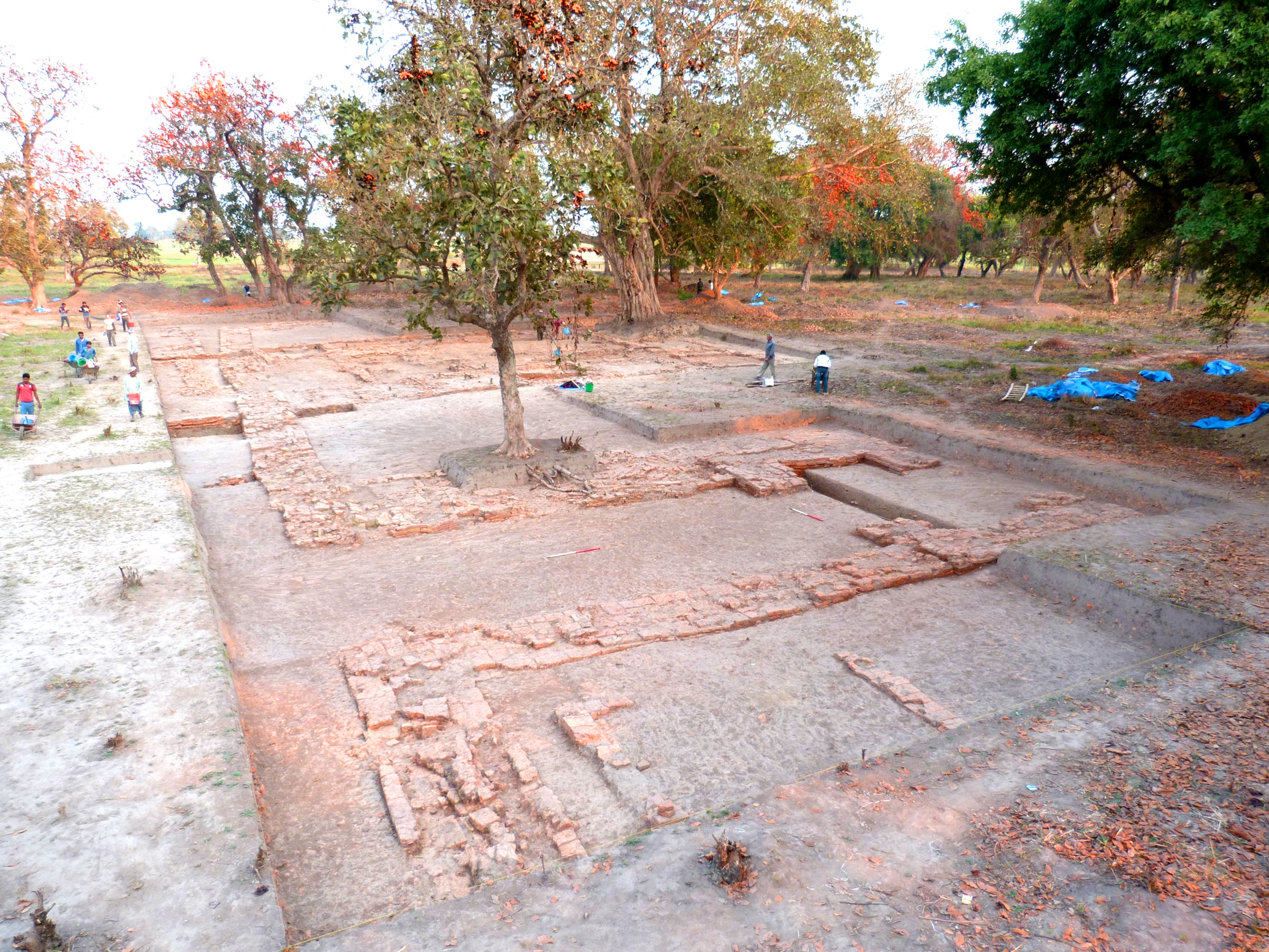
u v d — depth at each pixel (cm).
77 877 521
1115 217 2028
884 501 1483
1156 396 2072
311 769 724
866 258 7488
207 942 469
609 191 1480
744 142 3353
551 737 769
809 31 3198
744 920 470
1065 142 1659
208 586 1027
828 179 3809
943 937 450
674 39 3092
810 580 1114
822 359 2316
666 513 1434
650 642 956
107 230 5153
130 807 591
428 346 3438
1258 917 455
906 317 4284
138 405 1958
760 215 3788
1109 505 1393
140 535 1162
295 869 598
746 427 2016
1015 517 1339
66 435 1788
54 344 3384
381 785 694
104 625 888
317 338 3762
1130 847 517
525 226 1288
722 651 937
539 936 464
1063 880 492
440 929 475
